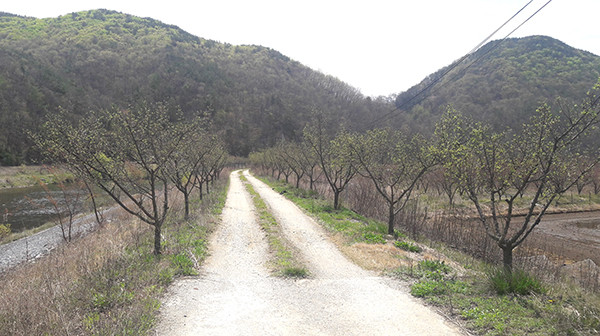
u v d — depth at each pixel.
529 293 6.20
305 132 21.36
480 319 5.26
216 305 6.04
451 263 9.36
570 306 5.55
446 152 9.04
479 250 12.24
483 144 7.72
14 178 41.06
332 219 15.72
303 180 36.78
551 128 6.74
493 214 7.98
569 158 6.87
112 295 5.88
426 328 5.14
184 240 10.66
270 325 5.25
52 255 11.51
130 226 13.74
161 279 7.05
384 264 8.83
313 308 5.98
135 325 4.81
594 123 6.44
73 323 4.91
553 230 21.08
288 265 8.76
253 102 102.12
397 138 16.66
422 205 24.56
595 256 15.70
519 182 7.49
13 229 20.70
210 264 8.91
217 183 34.66
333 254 10.22
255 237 12.59
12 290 6.82
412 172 13.64
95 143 8.03
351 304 6.17
